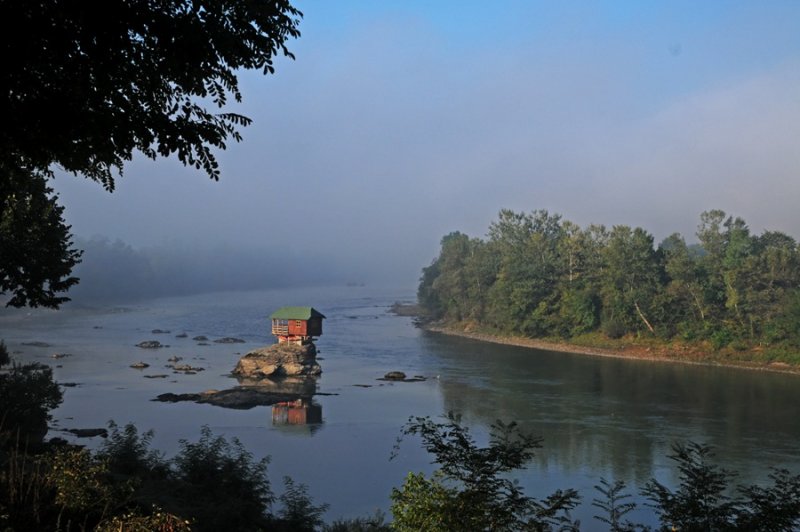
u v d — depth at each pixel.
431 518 11.62
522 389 70.00
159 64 11.61
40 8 10.10
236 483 24.92
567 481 39.31
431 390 69.38
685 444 47.47
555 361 91.44
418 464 42.19
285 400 63.34
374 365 87.19
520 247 129.62
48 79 10.91
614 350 100.56
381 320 157.62
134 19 10.75
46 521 12.56
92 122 11.20
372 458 43.59
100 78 11.04
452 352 100.56
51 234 25.31
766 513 12.39
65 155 12.43
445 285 144.88
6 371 55.47
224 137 12.54
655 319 102.19
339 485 37.72
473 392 68.25
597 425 53.53
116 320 143.50
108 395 63.34
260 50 12.17
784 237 111.62
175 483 22.83
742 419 55.75
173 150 11.84
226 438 48.31
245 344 103.88
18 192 21.89
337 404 62.06
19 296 24.94
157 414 55.84
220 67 12.34
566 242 119.25
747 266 96.31
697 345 96.19
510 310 116.44
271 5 11.95
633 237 106.88
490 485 12.59
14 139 11.18
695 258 111.62
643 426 53.22
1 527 11.29
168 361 84.75
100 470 13.95
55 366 79.00
